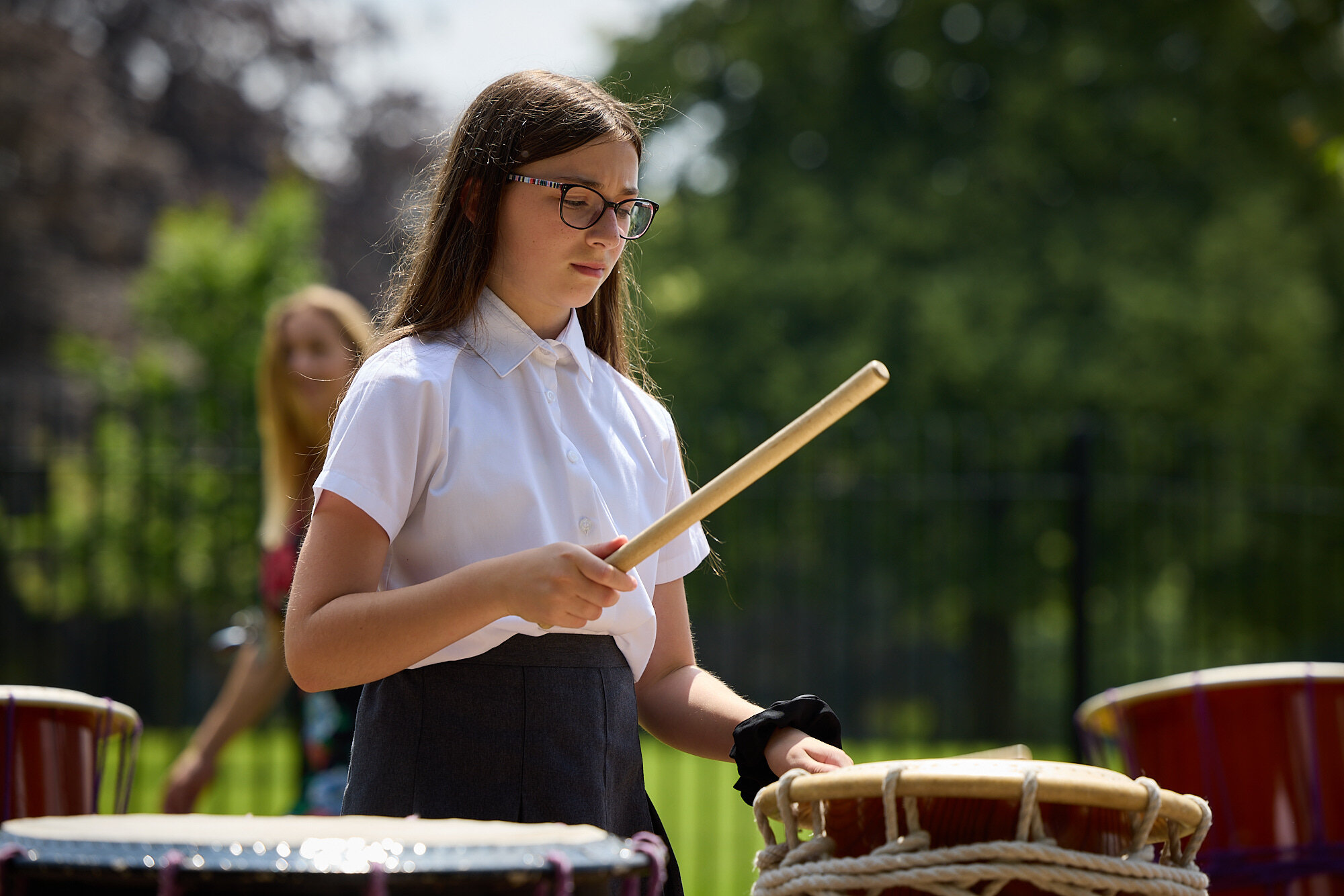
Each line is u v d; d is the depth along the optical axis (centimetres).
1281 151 3347
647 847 294
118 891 261
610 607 415
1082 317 3222
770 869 353
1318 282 3366
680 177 3653
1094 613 2970
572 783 415
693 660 496
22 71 4234
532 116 445
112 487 2169
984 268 3278
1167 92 3334
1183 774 594
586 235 441
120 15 4950
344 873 255
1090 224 3303
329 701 713
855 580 2506
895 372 3194
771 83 3550
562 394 454
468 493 420
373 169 4903
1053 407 3081
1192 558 2836
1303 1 3334
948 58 3466
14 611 2325
